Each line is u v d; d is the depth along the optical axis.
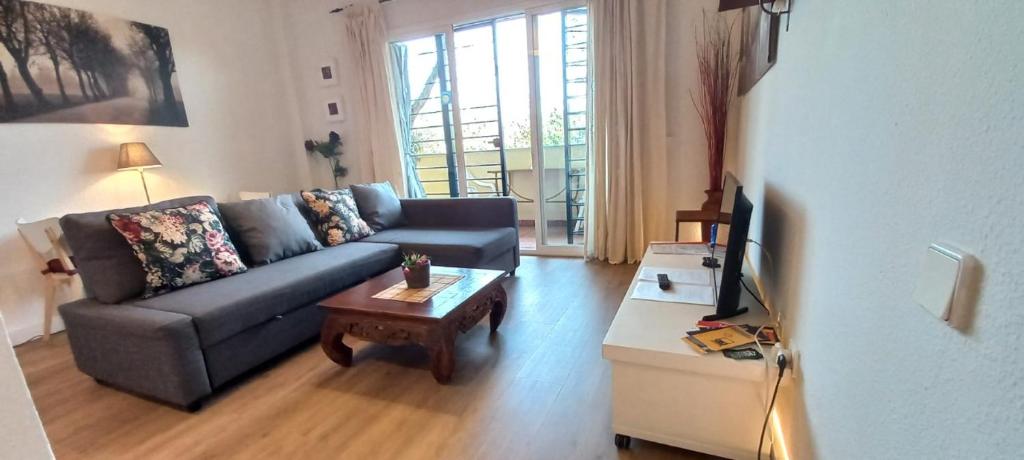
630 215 3.53
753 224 2.21
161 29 3.47
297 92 4.58
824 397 0.93
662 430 1.38
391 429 1.60
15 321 2.70
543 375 1.92
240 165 4.14
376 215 3.45
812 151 1.09
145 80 3.37
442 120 4.24
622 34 3.24
